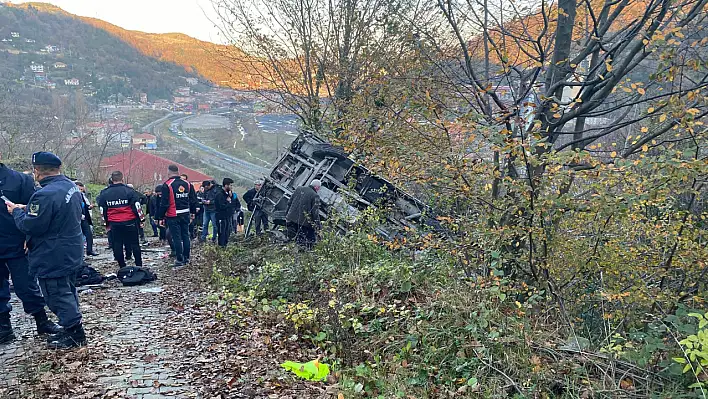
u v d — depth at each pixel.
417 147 6.71
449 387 4.69
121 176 10.11
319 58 15.53
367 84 8.97
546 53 7.00
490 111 6.61
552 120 7.14
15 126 24.39
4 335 5.80
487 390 4.35
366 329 5.89
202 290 8.77
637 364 4.35
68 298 5.69
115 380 4.79
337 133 8.84
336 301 6.44
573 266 5.94
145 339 6.08
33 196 5.39
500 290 5.57
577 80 6.89
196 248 14.29
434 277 6.67
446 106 6.40
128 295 8.40
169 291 8.76
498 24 7.37
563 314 5.55
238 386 4.75
